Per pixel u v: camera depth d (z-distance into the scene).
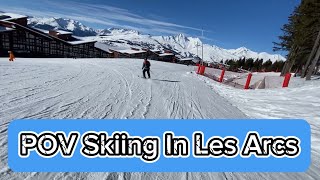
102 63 32.19
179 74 27.39
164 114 8.02
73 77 14.89
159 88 14.12
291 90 15.24
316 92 13.57
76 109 7.49
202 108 9.70
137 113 7.75
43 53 65.50
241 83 25.80
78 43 74.81
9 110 6.69
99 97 9.66
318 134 7.00
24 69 16.33
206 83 20.84
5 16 65.69
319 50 23.94
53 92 9.69
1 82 10.62
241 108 10.70
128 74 20.27
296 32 36.00
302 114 9.23
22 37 60.53
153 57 95.44
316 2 30.16
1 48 55.91
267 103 11.74
